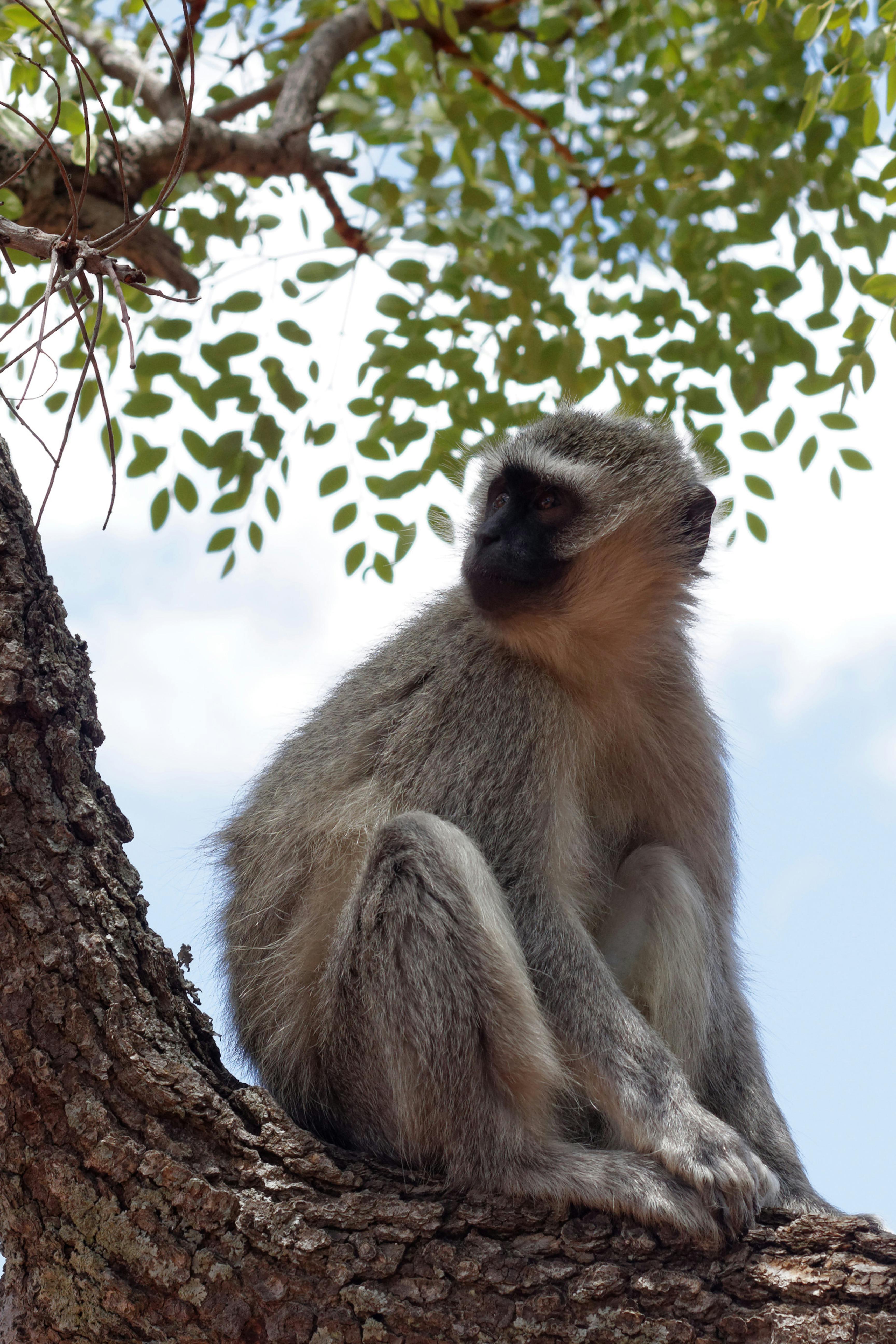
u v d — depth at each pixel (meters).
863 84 7.16
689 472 6.52
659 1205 4.15
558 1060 4.98
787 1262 3.96
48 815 4.18
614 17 9.67
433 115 9.51
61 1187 3.98
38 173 7.72
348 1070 5.08
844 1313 3.76
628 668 6.04
